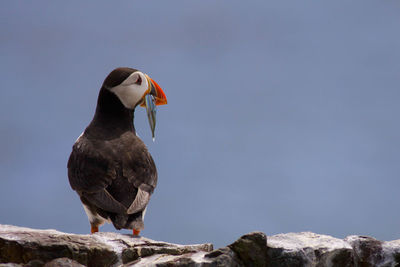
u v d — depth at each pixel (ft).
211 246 35.63
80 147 41.50
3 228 35.35
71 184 41.06
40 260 32.22
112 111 43.45
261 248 32.91
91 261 33.35
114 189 39.40
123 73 43.45
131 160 40.68
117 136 42.42
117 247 34.24
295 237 36.17
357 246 36.29
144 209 39.37
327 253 34.35
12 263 31.27
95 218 40.29
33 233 33.71
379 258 35.96
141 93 43.57
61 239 33.55
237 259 32.58
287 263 33.45
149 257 33.71
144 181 40.40
